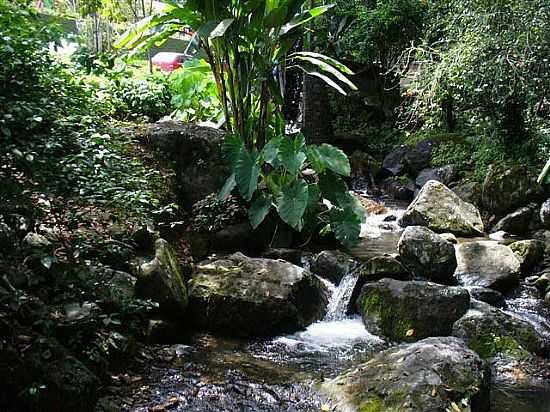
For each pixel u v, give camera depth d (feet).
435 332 13.88
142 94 24.35
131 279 13.05
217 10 17.75
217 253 17.44
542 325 14.74
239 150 17.61
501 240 20.33
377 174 28.04
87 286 10.83
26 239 10.77
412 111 26.50
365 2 30.27
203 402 10.69
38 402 8.79
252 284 14.25
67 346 10.49
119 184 11.32
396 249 19.24
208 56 19.03
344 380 11.05
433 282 15.70
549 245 19.24
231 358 12.67
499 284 16.44
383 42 29.60
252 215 17.60
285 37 19.08
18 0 11.44
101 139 11.76
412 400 10.03
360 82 31.94
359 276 15.52
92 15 26.04
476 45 21.26
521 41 20.20
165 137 18.15
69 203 11.10
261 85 19.52
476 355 11.44
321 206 20.43
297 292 14.53
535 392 11.82
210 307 13.78
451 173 24.90
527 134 23.47
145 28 18.42
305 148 17.48
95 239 11.62
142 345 12.46
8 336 9.30
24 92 10.20
